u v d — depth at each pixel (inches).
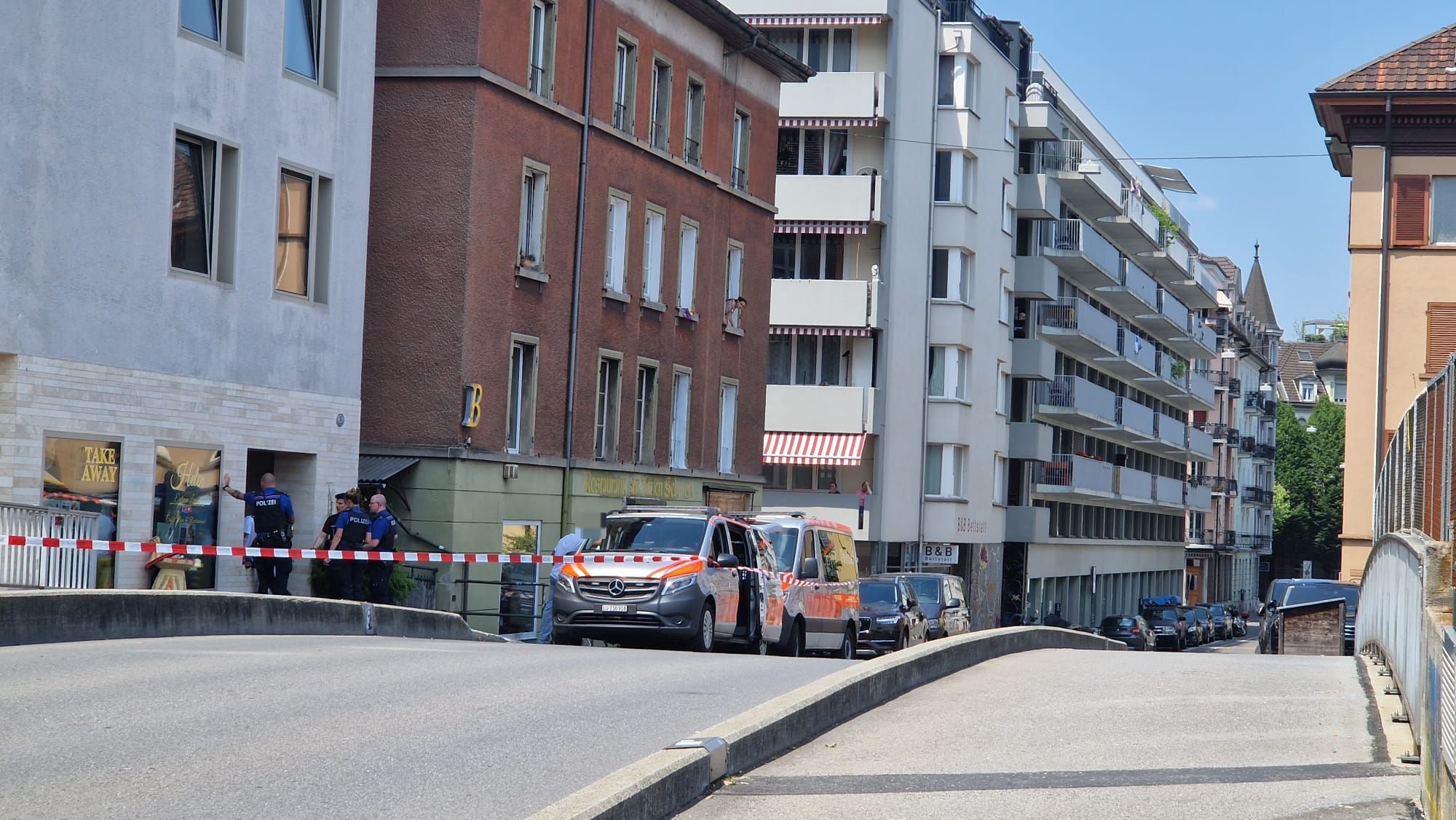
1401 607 535.2
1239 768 411.8
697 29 1457.9
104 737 411.2
